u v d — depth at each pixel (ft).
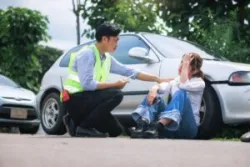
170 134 14.85
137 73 15.65
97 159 6.69
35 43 49.01
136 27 36.09
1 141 10.16
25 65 48.78
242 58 30.53
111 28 14.67
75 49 22.15
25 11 48.88
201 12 32.83
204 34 31.58
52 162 6.15
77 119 14.56
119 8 37.42
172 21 34.37
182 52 19.57
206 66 17.70
